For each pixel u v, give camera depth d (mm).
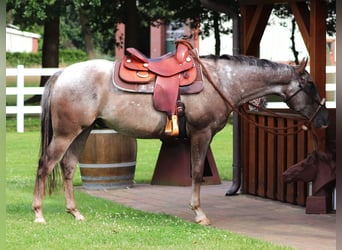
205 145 8984
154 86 8758
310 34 9875
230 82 9031
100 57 51688
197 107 8836
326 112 9258
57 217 9289
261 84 9141
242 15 11383
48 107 8844
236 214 9766
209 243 7848
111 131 11609
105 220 9133
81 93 8695
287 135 9797
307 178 9703
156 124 8812
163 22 27297
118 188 11758
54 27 26766
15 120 24125
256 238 8258
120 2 23938
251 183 11219
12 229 8492
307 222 9195
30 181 12625
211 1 11422
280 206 10359
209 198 11023
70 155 9164
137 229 8555
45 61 26906
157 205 10391
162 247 7641
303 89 9195
